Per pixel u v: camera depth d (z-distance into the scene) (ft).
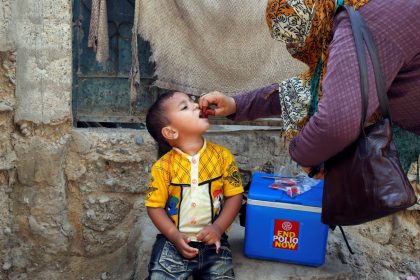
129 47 8.55
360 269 8.14
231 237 7.84
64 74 8.16
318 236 6.75
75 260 8.77
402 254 8.45
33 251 8.57
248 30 8.05
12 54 7.96
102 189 8.61
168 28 7.82
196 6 7.80
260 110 6.86
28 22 7.89
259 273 6.77
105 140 8.43
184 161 6.67
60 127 8.31
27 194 8.39
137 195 8.77
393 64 4.58
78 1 8.25
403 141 5.89
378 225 8.48
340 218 5.16
